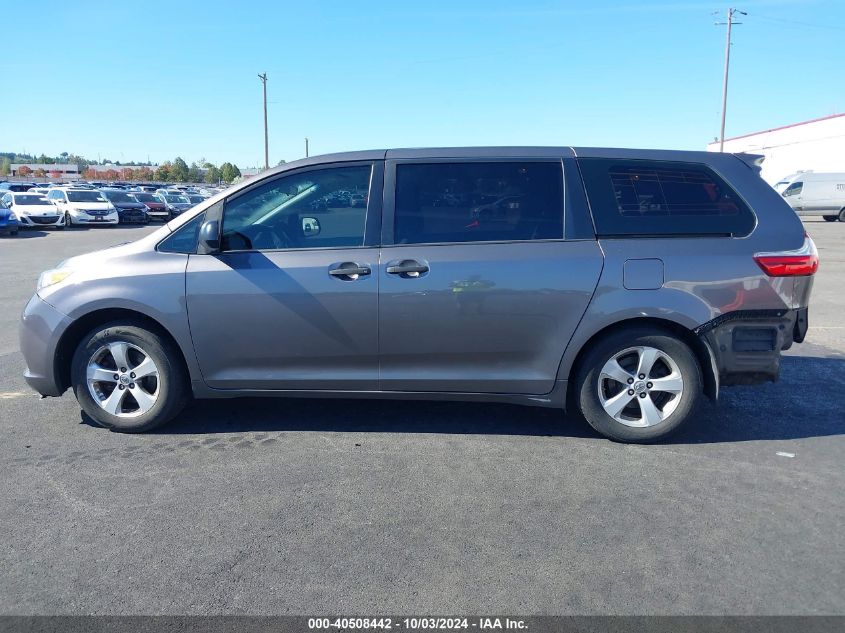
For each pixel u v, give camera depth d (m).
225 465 4.14
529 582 2.95
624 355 4.39
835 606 2.78
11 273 13.84
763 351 4.30
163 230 4.59
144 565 3.07
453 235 4.35
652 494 3.76
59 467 4.11
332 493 3.77
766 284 4.24
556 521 3.46
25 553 3.16
